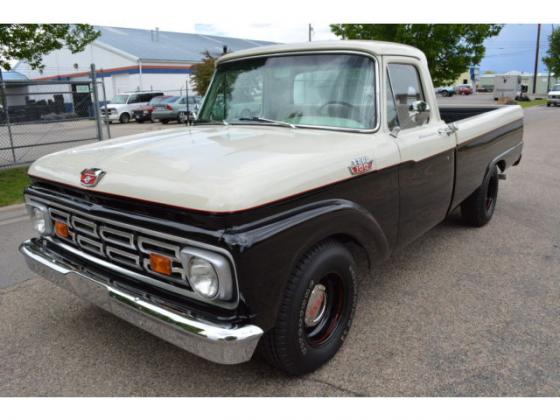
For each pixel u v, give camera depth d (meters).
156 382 2.91
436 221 4.32
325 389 2.82
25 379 2.94
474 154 4.88
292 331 2.66
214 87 4.19
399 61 3.64
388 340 3.33
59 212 3.03
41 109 10.70
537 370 2.96
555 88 34.25
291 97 3.67
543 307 3.78
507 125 5.91
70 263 3.01
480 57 16.89
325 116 3.49
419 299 3.95
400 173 3.44
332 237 3.03
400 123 3.56
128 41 44.50
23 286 4.29
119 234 2.66
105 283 2.73
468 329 3.46
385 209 3.34
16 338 3.42
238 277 2.30
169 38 50.50
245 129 3.61
